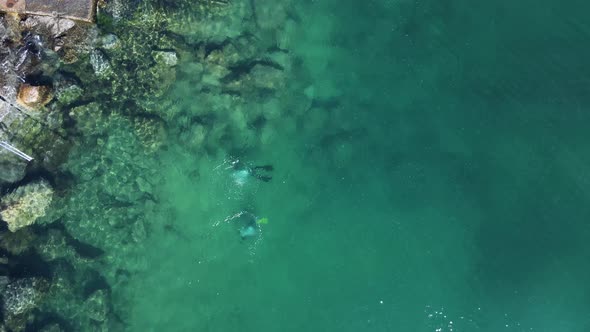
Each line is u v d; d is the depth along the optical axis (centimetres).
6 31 1136
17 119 1134
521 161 1213
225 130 1240
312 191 1245
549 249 1180
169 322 1177
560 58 1223
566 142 1203
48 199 1144
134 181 1205
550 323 1141
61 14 1149
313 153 1249
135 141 1207
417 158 1241
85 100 1196
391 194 1231
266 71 1241
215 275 1210
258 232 1227
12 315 1084
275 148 1251
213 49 1235
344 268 1214
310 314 1200
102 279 1169
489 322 1157
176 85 1227
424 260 1202
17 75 1130
